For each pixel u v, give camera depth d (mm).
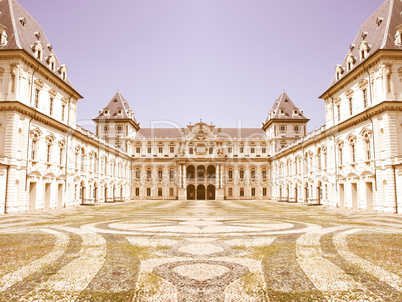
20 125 35500
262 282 9180
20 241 15539
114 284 8992
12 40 36219
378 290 8539
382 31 38094
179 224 22859
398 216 29234
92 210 38625
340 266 10906
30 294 8188
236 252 13141
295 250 13531
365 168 38438
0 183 32438
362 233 18156
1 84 35250
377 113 35969
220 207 45906
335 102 48000
